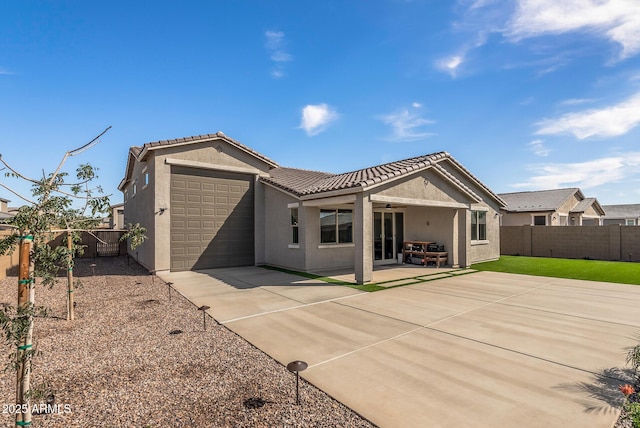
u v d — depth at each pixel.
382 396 3.63
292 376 4.16
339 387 3.85
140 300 8.39
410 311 7.20
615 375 4.11
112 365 4.52
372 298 8.46
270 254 15.09
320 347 5.13
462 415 3.25
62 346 5.23
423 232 15.61
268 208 15.26
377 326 6.16
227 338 5.59
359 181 10.37
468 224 14.29
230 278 11.61
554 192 29.19
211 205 14.13
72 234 4.26
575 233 18.61
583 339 5.42
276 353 4.91
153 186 12.91
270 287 9.94
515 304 7.83
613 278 11.56
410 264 15.37
